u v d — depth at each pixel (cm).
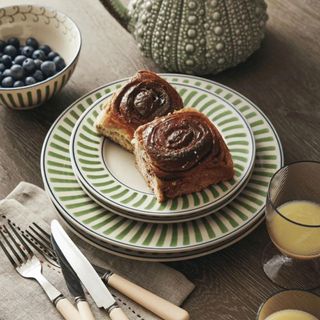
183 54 94
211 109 88
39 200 84
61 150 86
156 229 77
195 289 76
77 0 110
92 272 75
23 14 98
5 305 75
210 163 79
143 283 76
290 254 73
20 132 92
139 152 81
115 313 72
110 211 79
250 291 75
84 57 101
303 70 98
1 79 94
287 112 92
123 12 97
